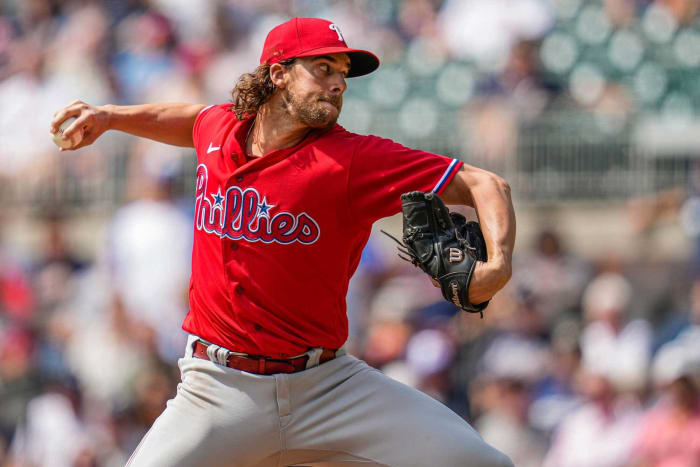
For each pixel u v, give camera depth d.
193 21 47.84
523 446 31.84
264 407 15.30
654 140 38.44
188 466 15.30
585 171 38.72
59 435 32.84
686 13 42.75
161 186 38.97
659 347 33.19
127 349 34.56
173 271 37.69
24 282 39.50
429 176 14.71
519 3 43.84
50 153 43.06
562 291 35.25
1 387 34.00
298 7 48.41
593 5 43.53
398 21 46.47
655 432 30.52
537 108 39.62
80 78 45.28
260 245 15.05
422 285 36.94
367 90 43.72
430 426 15.37
